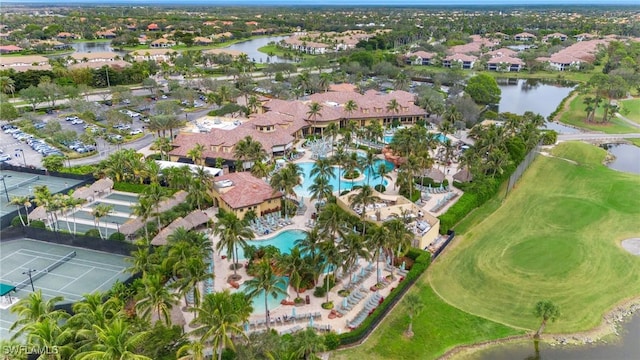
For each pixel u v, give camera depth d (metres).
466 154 115.75
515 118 153.88
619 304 73.88
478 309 72.50
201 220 92.38
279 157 137.75
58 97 197.88
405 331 66.81
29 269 80.38
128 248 85.44
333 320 68.88
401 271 81.62
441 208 106.06
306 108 169.12
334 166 134.62
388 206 99.00
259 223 97.19
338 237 81.94
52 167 124.50
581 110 197.88
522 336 67.00
